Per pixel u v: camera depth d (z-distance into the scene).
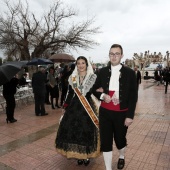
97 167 4.20
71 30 27.89
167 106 10.67
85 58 4.11
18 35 27.47
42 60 13.26
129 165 4.29
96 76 4.02
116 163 4.36
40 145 5.38
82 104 4.02
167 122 7.49
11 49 28.23
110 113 3.66
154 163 4.38
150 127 6.85
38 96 8.62
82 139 3.93
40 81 8.52
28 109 10.13
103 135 3.69
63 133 4.04
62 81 10.12
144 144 5.38
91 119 4.02
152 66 37.38
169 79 15.93
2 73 6.84
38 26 28.31
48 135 6.16
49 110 9.75
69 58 13.77
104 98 3.64
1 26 27.08
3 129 6.81
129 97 3.69
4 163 4.41
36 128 6.88
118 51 3.67
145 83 27.81
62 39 27.88
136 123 7.30
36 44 27.73
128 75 3.67
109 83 3.71
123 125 3.70
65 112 4.17
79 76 4.18
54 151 4.99
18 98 10.78
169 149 5.08
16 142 5.62
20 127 7.02
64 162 4.43
